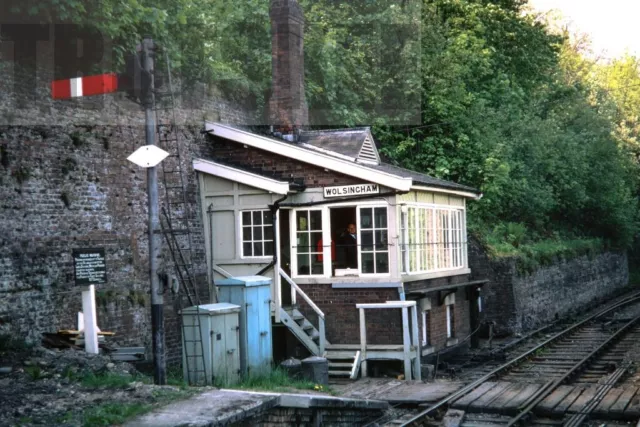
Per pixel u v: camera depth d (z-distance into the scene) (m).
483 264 27.42
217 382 13.98
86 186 15.53
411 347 17.81
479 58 31.52
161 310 11.83
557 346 23.36
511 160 32.12
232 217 18.94
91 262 15.23
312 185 18.97
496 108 33.16
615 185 42.41
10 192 13.69
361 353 17.86
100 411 9.60
